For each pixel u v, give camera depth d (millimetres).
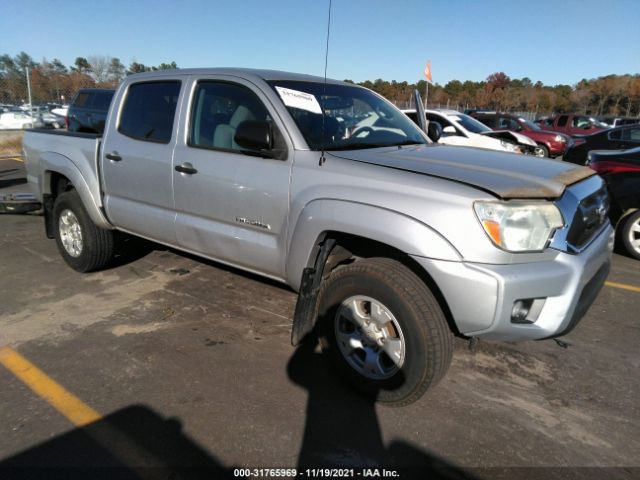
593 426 2641
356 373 2791
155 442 2447
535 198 2404
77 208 4355
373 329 2676
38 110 20172
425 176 2504
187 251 3711
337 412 2707
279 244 3008
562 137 15805
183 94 3576
